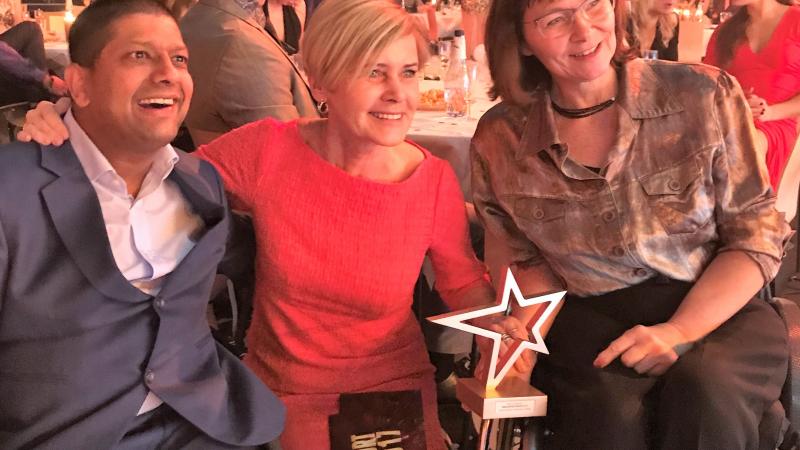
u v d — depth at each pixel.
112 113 1.44
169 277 1.51
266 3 3.67
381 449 1.78
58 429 1.43
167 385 1.51
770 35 2.98
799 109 2.87
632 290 1.86
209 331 1.65
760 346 1.71
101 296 1.44
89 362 1.43
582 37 1.72
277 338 1.85
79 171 1.45
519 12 1.80
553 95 1.90
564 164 1.82
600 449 1.63
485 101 3.21
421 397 1.86
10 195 1.38
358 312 1.82
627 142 1.79
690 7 3.98
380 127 1.69
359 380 1.86
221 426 1.56
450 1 4.30
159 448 1.53
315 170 1.76
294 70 2.82
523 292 1.95
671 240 1.81
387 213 1.77
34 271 1.40
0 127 2.65
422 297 2.23
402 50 1.66
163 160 1.54
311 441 1.78
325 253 1.77
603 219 1.82
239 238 1.81
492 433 1.77
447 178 1.86
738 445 1.58
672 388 1.63
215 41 2.66
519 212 1.91
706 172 1.78
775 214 1.81
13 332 1.41
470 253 1.92
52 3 5.44
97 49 1.43
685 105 1.78
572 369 1.77
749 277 1.77
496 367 1.65
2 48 3.44
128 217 1.50
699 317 1.74
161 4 1.49
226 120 2.73
